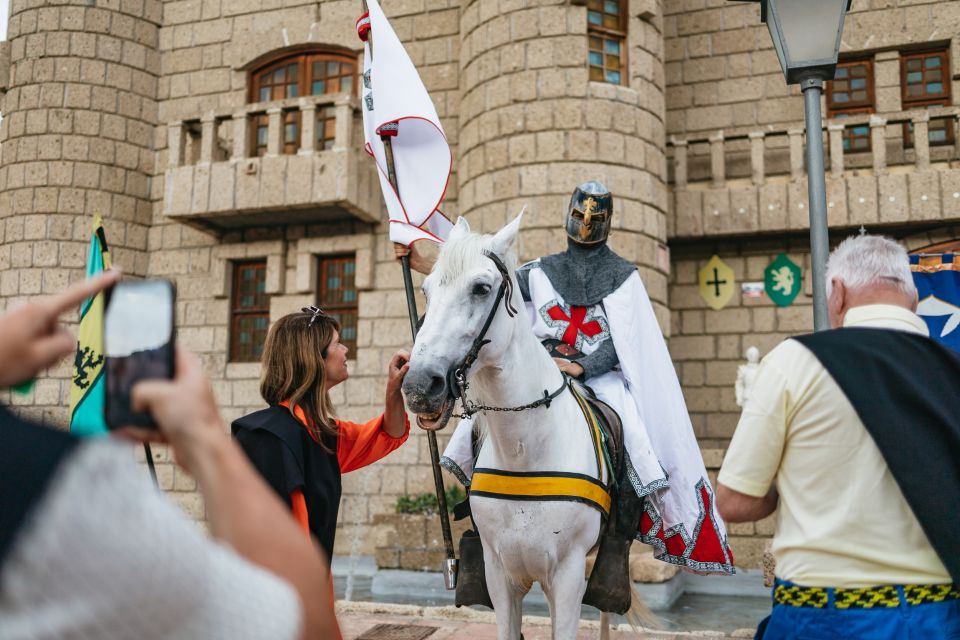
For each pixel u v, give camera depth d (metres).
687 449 3.90
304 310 2.88
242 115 11.31
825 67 4.73
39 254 11.86
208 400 1.00
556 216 9.52
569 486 3.13
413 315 4.00
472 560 3.63
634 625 3.98
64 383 10.88
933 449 1.72
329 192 10.72
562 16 9.88
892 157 10.58
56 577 0.74
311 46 12.19
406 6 11.74
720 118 11.20
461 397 2.90
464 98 10.59
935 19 10.53
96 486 0.78
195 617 0.79
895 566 1.76
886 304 1.98
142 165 12.57
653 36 10.33
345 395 11.20
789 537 1.88
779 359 1.93
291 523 0.98
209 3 12.74
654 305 9.69
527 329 3.18
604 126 9.71
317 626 0.95
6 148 12.30
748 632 5.40
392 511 10.52
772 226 10.32
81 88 12.26
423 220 4.17
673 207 10.71
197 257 12.23
